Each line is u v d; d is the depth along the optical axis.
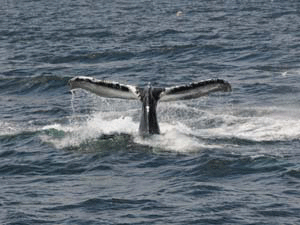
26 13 159.50
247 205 37.94
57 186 41.53
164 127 50.62
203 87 47.06
